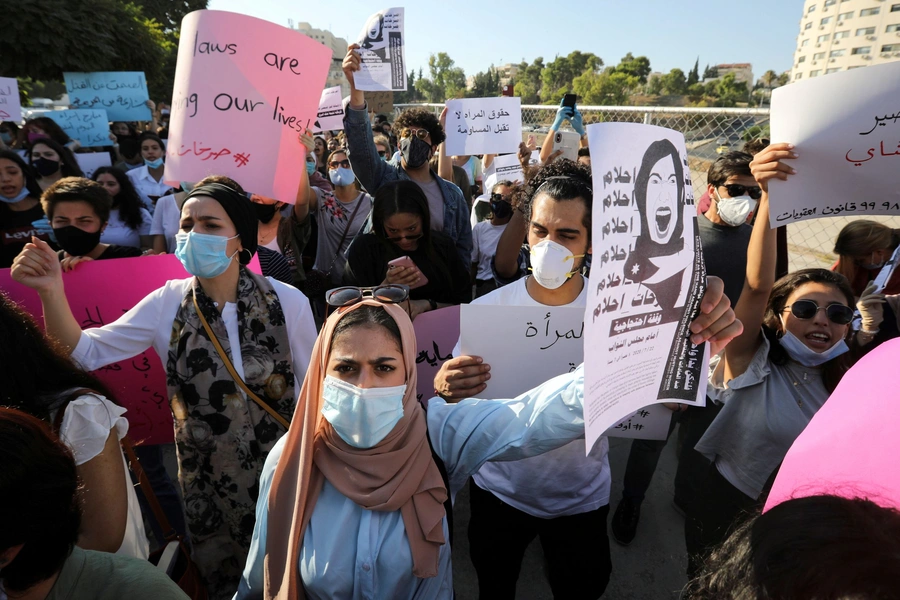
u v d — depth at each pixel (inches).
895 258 90.9
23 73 523.8
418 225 98.9
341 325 52.0
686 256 46.6
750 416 70.7
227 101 91.4
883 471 27.5
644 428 70.2
